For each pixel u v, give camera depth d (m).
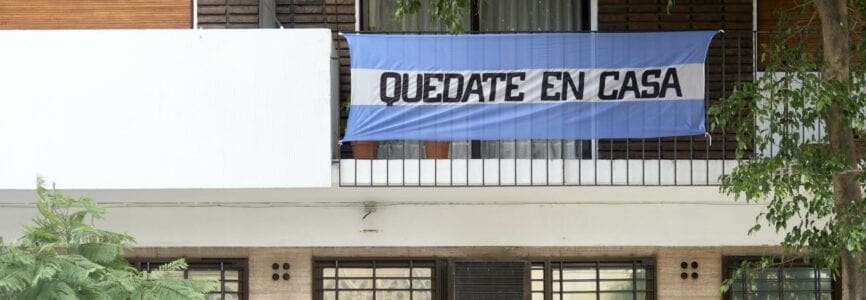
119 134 9.11
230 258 10.47
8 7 10.38
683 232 10.44
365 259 10.47
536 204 10.40
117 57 9.11
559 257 10.47
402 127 9.35
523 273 10.41
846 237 7.57
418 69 9.34
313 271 10.45
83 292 7.23
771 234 10.39
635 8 10.41
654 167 9.40
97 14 10.38
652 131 9.34
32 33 9.10
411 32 9.49
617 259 10.48
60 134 9.11
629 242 10.44
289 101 9.09
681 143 10.32
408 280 10.48
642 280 10.50
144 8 10.37
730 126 9.34
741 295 10.52
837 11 8.04
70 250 7.50
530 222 10.41
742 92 8.09
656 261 10.48
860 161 8.21
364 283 10.48
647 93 9.34
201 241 10.43
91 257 7.45
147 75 9.11
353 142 9.93
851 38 8.82
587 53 9.34
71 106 9.11
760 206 10.39
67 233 7.49
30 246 7.21
